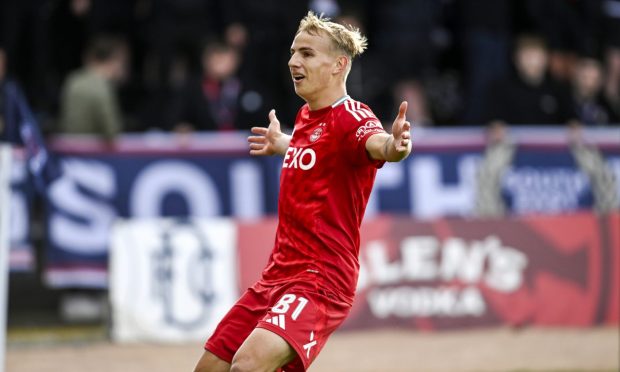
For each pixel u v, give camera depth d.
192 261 32.38
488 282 33.44
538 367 26.52
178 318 31.91
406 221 33.56
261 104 38.41
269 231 33.12
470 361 27.52
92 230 35.62
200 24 40.09
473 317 33.09
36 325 35.50
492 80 40.38
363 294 32.62
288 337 15.52
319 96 16.45
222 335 16.80
